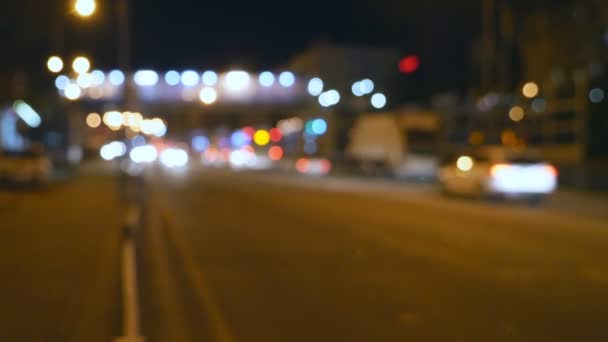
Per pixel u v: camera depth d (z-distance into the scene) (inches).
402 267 514.0
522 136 1674.5
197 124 3607.3
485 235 684.7
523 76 1865.2
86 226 772.0
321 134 2488.9
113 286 449.7
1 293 428.8
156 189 1365.7
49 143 2159.2
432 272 493.4
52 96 1807.3
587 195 1216.2
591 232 709.3
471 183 1066.7
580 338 329.1
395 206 991.0
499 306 392.8
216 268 508.7
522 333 337.7
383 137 1743.4
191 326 352.8
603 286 447.5
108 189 1355.8
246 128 3073.3
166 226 761.6
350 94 2513.5
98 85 1870.1
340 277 475.2
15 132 1919.3
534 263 530.0
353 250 590.9
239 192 1284.4
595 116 1524.4
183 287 445.1
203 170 2332.7
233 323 357.4
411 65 2623.0
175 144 3617.1
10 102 1453.0
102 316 372.5
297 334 336.5
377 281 462.3
